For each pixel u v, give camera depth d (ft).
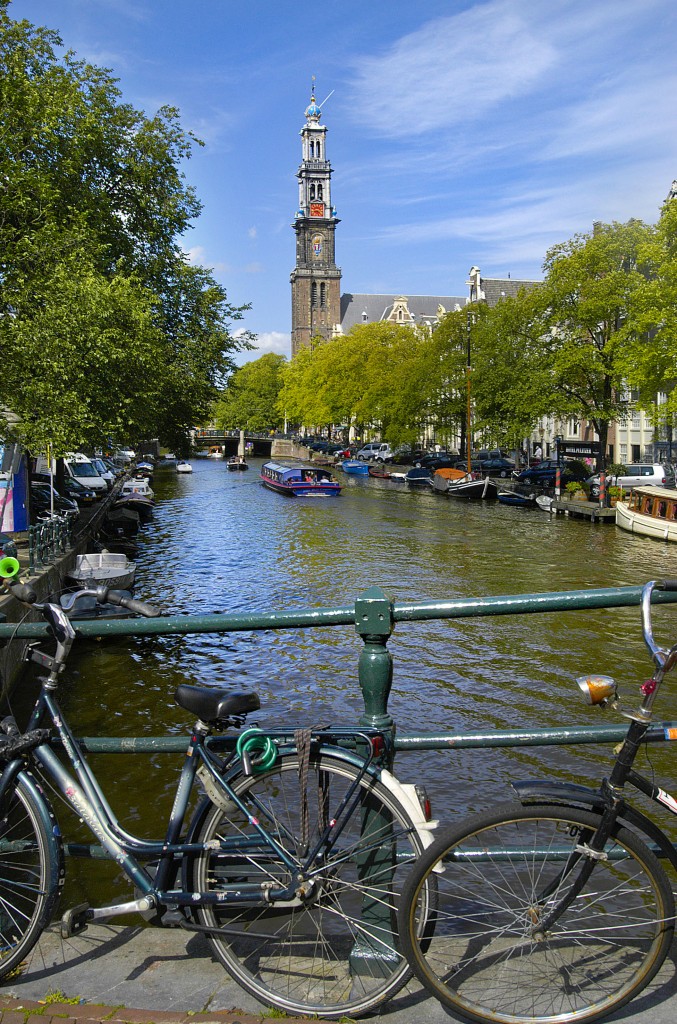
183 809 10.28
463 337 217.77
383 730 10.31
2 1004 10.13
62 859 10.57
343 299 591.78
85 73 95.09
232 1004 10.13
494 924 10.14
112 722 44.68
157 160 99.50
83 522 115.55
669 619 66.59
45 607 11.00
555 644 59.11
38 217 74.69
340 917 10.55
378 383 263.29
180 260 106.32
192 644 60.34
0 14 85.40
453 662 54.90
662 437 187.73
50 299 69.77
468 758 37.83
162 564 103.50
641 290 123.75
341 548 115.14
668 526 118.62
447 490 205.05
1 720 11.18
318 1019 9.82
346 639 62.08
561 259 154.10
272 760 9.91
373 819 9.96
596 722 43.39
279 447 451.12
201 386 106.63
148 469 283.38
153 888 10.23
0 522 75.41
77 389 70.90
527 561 101.96
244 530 139.44
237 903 10.04
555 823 9.52
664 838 9.39
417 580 89.45
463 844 9.93
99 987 10.46
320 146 575.79
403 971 9.70
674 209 118.83
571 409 156.25
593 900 9.98
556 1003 9.68
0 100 78.23
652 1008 9.84
